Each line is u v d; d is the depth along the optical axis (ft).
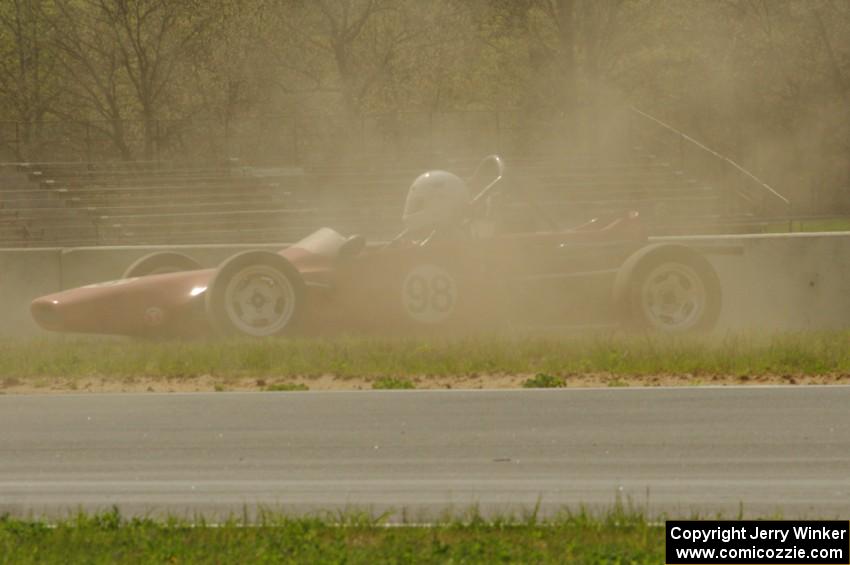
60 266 133.90
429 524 54.49
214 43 476.13
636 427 74.08
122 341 117.29
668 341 104.78
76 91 481.05
